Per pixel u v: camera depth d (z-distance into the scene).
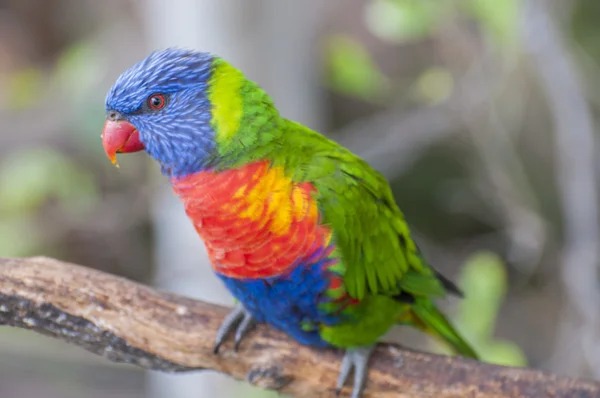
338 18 14.26
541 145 13.41
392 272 6.50
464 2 9.66
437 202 14.66
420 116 11.96
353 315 6.22
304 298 6.03
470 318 8.59
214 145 5.72
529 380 5.82
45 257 6.18
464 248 14.38
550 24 9.38
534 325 13.73
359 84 10.48
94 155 11.94
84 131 10.14
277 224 5.70
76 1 17.84
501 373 5.91
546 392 5.75
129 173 12.89
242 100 5.80
